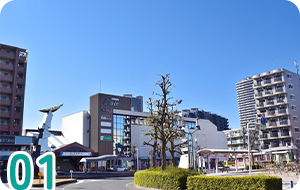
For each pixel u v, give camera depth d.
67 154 71.00
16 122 67.44
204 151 39.72
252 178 16.41
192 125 100.75
